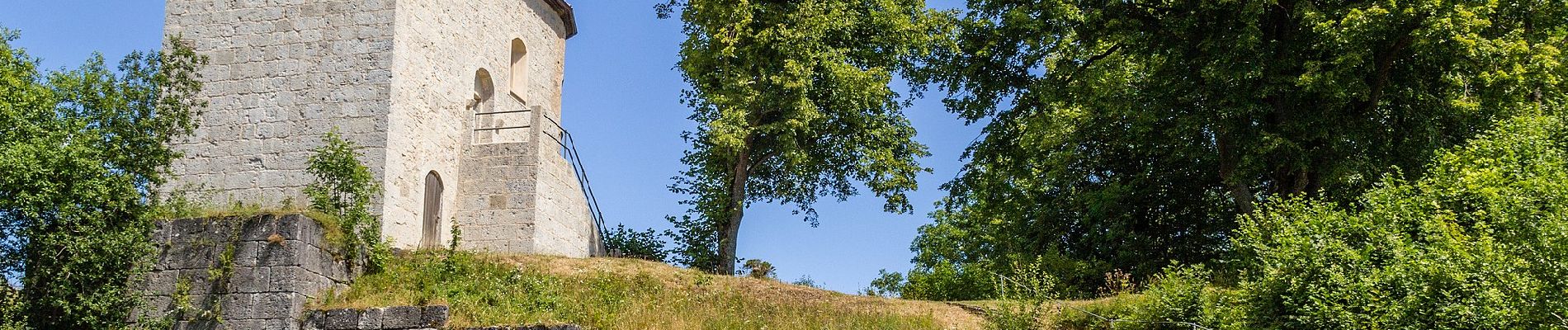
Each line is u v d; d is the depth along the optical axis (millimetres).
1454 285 16891
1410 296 16844
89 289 20344
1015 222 32469
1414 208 19656
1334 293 17859
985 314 22359
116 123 21469
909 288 37438
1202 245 30438
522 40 30031
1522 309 15664
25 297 19828
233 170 25016
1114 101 26297
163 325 20562
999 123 28109
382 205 23922
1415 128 25359
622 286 22656
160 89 22438
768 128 29297
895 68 31500
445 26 26938
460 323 20391
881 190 31469
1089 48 26969
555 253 27031
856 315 21734
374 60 25000
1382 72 24406
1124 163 30672
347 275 21797
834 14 29844
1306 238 19188
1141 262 29656
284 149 24906
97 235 20375
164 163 22156
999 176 29781
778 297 23172
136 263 20953
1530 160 19688
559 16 32062
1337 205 23047
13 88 21797
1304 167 24734
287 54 25500
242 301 20641
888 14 30547
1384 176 22391
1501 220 17891
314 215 21594
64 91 21531
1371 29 22859
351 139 24547
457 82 27234
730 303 22250
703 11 30281
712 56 30500
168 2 26250
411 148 25219
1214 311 19734
